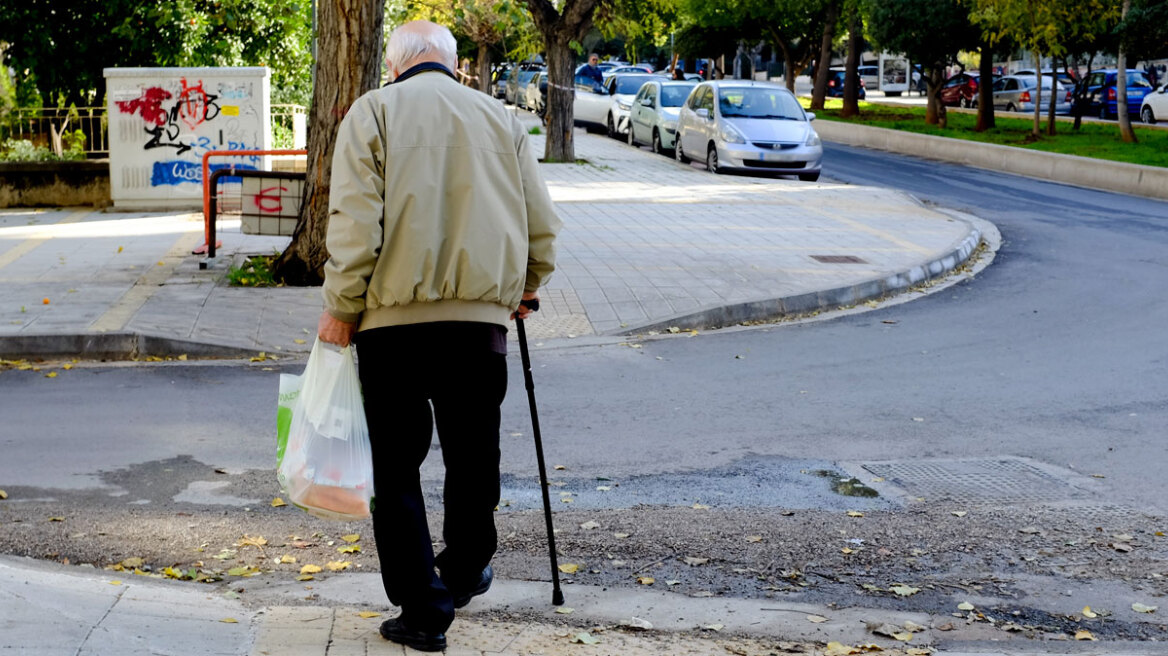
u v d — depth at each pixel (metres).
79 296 10.05
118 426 6.68
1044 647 3.92
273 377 7.99
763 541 5.01
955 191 20.89
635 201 17.39
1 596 3.66
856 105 40.22
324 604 4.11
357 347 3.49
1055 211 18.11
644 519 5.27
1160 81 43.50
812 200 17.89
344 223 3.22
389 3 23.09
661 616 4.13
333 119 10.48
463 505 3.65
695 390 7.77
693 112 23.06
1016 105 43.19
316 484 3.43
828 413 7.20
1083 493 5.71
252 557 4.73
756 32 47.31
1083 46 29.80
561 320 9.76
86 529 5.00
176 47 19.38
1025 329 9.85
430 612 3.47
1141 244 14.66
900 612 4.27
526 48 29.72
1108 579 4.63
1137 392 7.71
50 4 18.98
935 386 7.90
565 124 23.53
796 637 3.97
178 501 5.43
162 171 16.33
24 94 19.70
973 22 27.84
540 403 7.40
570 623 4.02
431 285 3.34
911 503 5.54
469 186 3.35
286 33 20.69
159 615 3.69
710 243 13.52
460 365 3.42
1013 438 6.66
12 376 7.95
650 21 29.38
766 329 9.91
